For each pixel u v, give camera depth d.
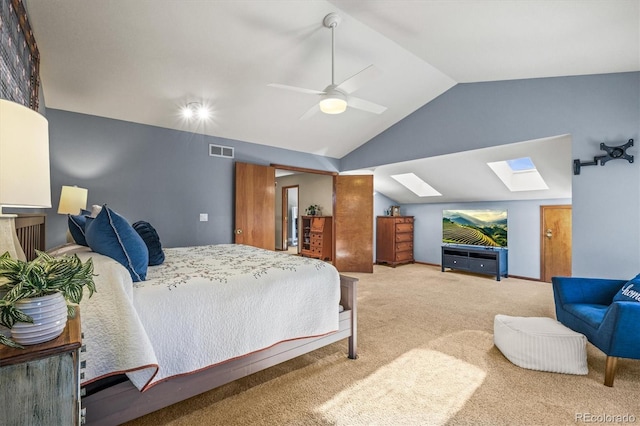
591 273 2.95
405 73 3.57
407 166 5.34
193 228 4.25
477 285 4.93
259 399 1.82
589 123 3.01
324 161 5.82
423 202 7.00
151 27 2.50
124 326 1.24
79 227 1.98
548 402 1.80
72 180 3.42
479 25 2.38
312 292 2.06
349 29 2.72
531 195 5.25
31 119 0.88
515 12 2.11
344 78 3.46
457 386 1.97
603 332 1.99
